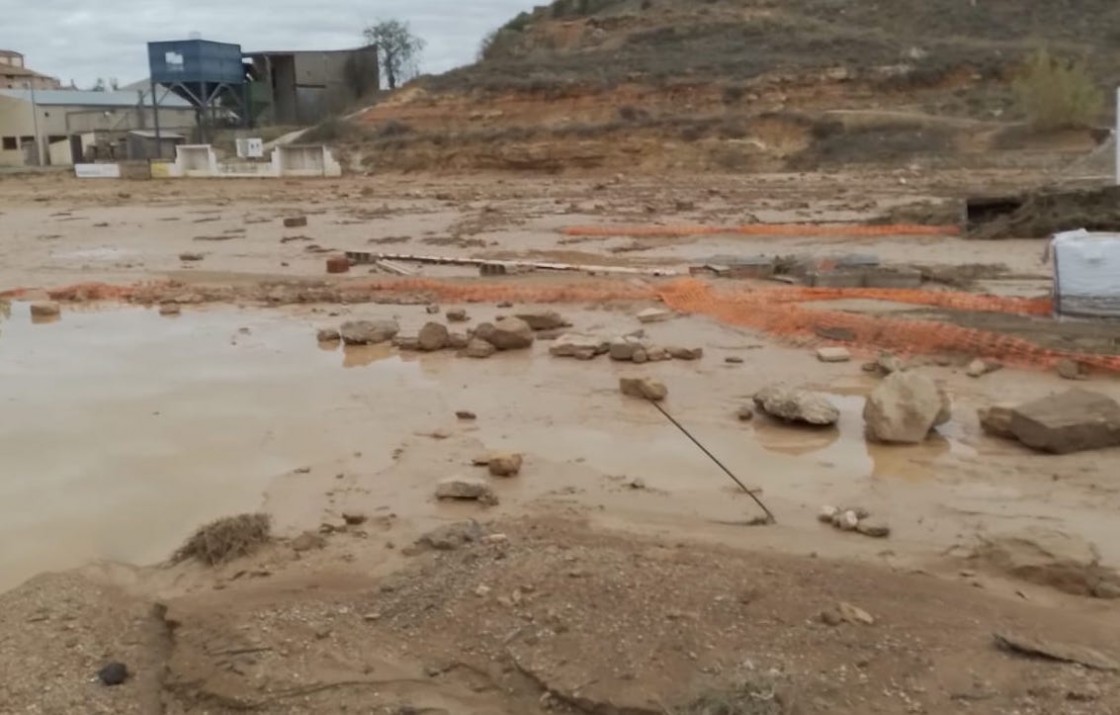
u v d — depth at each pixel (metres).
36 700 5.39
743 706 4.66
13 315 16.27
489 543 6.88
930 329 12.55
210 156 55.91
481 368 12.16
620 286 16.95
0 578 7.13
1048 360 11.41
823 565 6.58
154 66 69.44
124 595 6.68
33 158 73.88
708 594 5.79
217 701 5.21
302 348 13.45
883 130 47.00
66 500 8.46
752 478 8.50
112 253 24.05
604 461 8.98
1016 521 7.50
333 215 31.97
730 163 47.22
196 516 8.05
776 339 13.13
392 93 67.31
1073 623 5.70
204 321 15.44
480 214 30.81
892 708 4.72
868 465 8.76
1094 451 8.81
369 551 7.18
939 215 24.09
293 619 5.91
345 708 5.06
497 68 62.75
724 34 65.62
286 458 9.27
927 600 5.89
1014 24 65.12
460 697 5.12
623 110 53.84
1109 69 52.34
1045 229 21.27
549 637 5.42
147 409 10.90
